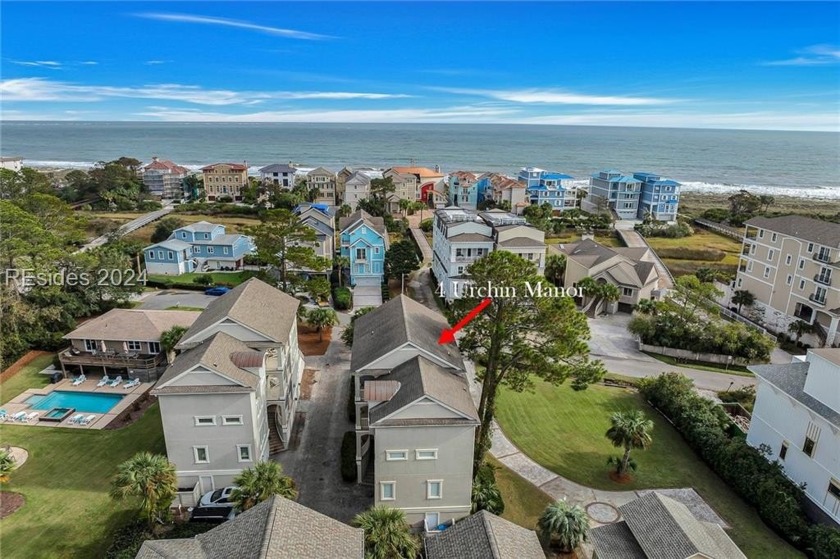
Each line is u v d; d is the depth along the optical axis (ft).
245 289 134.41
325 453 120.78
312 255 198.29
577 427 136.87
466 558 72.84
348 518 100.68
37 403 140.87
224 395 100.22
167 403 99.96
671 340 184.65
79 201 397.39
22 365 160.45
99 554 91.30
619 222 398.01
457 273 219.61
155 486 88.74
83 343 155.63
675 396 141.90
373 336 122.21
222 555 66.95
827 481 101.14
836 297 188.96
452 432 95.66
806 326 193.98
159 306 214.48
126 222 347.97
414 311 131.44
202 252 266.36
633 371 172.04
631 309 227.81
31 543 93.15
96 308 191.72
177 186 460.55
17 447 120.57
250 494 86.38
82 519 99.19
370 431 98.99
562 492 111.65
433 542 78.95
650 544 80.33
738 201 394.73
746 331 181.37
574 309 108.37
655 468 120.98
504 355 117.19
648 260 282.77
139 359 152.25
